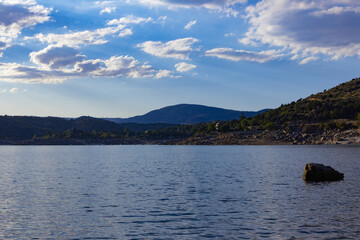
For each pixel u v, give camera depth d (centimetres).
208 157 11838
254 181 5100
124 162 9994
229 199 3656
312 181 4941
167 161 10200
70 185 4850
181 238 2336
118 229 2553
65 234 2439
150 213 3042
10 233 2464
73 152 18675
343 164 7838
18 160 11369
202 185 4756
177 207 3281
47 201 3609
